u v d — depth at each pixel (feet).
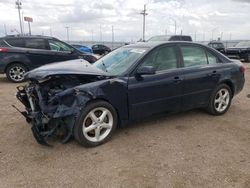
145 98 14.82
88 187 10.26
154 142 14.15
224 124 16.98
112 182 10.57
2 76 37.11
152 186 10.31
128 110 14.44
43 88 13.33
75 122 12.79
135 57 15.19
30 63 31.63
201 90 17.17
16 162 12.00
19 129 15.76
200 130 15.92
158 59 15.52
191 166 11.76
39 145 13.65
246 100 23.50
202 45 17.75
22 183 10.49
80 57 33.96
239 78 19.20
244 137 14.98
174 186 10.32
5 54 30.68
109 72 14.73
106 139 13.96
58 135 13.83
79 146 13.60
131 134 15.16
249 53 65.05
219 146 13.79
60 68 13.83
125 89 14.05
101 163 11.98
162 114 15.96
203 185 10.38
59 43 33.32
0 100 22.47
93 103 13.23
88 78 13.75
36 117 12.98
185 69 16.35
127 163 12.00
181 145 13.84
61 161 12.13
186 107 16.84
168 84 15.47
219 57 18.47
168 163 12.00
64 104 12.43
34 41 32.04
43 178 10.82
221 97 18.54
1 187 10.23
